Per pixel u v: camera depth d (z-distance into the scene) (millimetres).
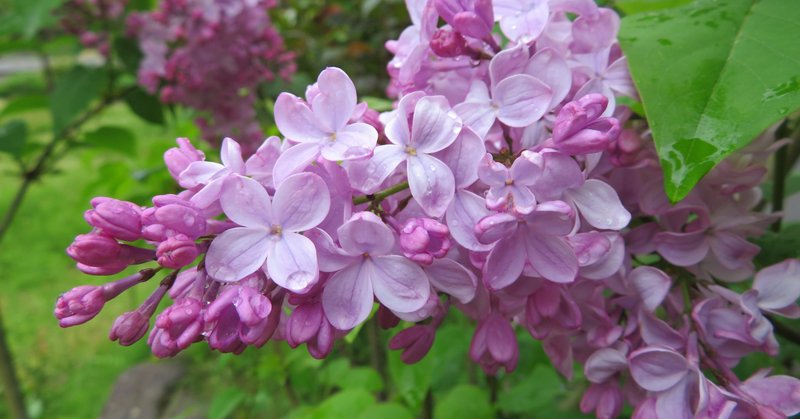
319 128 105
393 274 100
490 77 114
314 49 451
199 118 312
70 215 922
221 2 292
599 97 100
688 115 98
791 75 97
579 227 111
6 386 351
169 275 106
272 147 107
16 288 706
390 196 109
